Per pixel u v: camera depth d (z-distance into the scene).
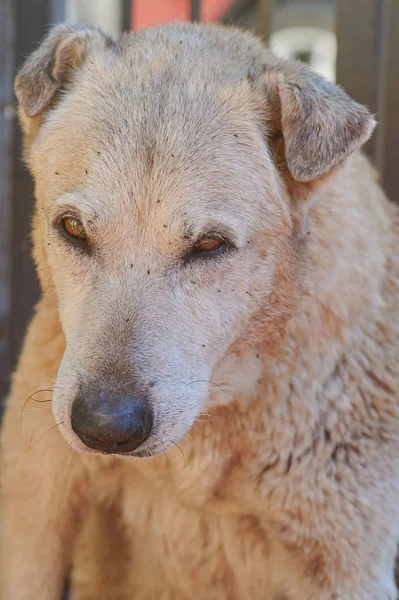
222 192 0.70
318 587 0.77
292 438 0.75
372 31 0.97
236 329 0.72
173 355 0.68
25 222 1.06
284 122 0.71
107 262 0.69
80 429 0.66
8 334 1.08
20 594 0.79
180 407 0.68
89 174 0.70
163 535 0.81
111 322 0.68
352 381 0.76
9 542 0.79
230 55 0.75
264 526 0.78
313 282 0.74
